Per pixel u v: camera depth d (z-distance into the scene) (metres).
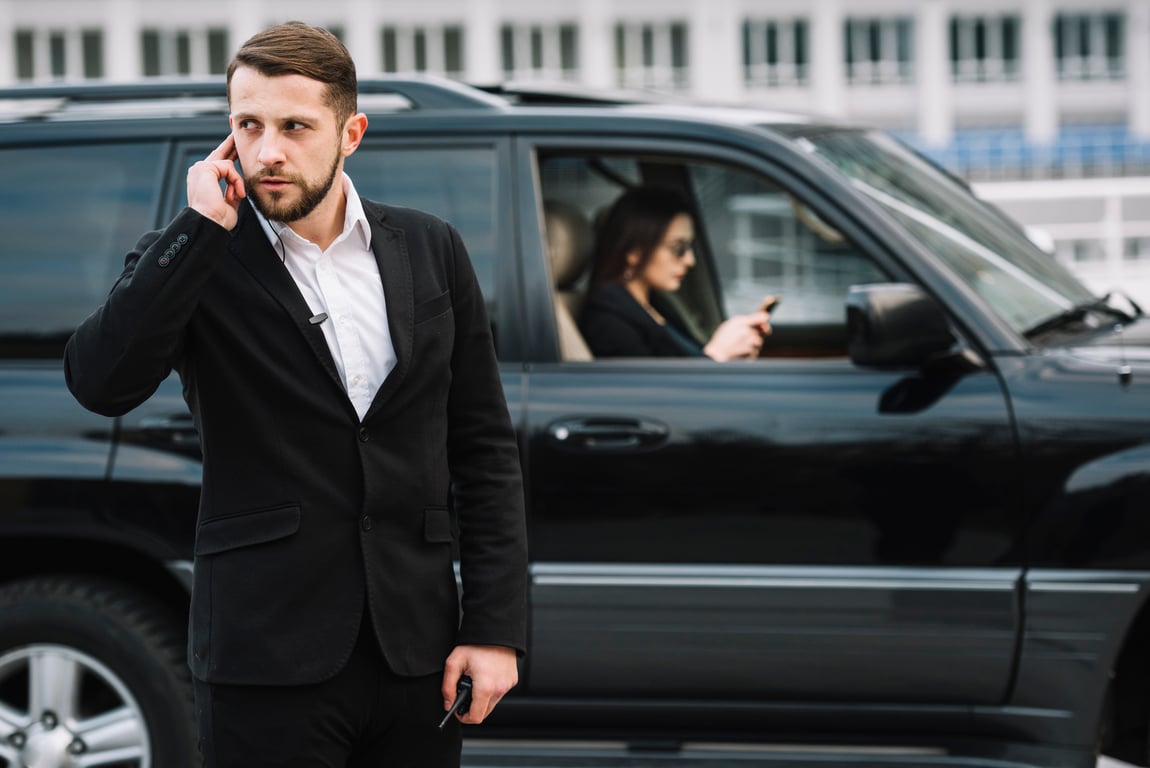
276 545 3.06
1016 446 4.74
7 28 51.84
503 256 5.00
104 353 2.94
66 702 4.94
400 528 3.15
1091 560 4.71
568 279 5.15
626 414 4.84
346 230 3.14
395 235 3.23
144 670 4.91
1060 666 4.73
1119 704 5.08
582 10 53.41
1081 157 43.12
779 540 4.79
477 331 3.32
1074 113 56.56
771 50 54.53
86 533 4.88
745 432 4.80
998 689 4.78
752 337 5.05
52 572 5.16
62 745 4.93
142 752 4.93
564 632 4.82
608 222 5.19
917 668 4.77
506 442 3.37
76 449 4.89
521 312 4.97
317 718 3.08
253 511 3.07
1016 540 4.75
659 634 4.79
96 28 52.34
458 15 53.28
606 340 5.09
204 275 2.96
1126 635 4.83
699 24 53.38
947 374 4.83
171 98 5.49
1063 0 55.84
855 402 4.81
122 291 2.95
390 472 3.12
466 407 3.34
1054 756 4.76
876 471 4.77
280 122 2.95
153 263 2.94
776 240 5.14
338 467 3.09
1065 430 4.73
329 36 3.03
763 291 5.19
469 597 3.28
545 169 5.12
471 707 3.24
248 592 3.05
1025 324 5.09
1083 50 56.41
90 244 5.07
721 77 53.50
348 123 3.10
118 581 5.05
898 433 4.77
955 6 55.31
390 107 5.21
